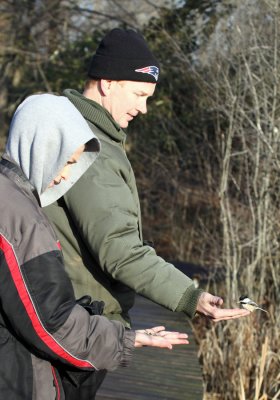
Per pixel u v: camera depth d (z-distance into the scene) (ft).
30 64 46.32
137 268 8.29
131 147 38.81
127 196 8.54
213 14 32.99
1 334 6.99
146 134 38.29
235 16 25.63
